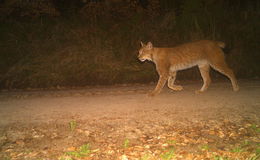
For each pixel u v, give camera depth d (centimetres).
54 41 1345
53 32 1370
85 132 573
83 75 1239
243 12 1605
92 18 1470
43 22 1428
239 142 532
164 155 472
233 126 607
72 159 466
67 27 1408
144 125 610
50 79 1191
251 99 823
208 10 1586
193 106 752
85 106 773
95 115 680
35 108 759
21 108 762
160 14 1595
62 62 1241
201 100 821
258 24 1543
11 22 1390
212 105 760
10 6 1387
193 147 513
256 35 1520
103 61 1292
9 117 674
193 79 1332
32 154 484
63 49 1315
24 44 1313
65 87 1169
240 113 686
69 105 788
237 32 1532
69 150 498
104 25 1467
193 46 901
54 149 505
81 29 1399
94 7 1477
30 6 1398
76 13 1530
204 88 945
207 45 905
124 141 535
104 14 1494
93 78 1252
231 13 1598
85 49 1321
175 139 542
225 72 924
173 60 903
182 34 1505
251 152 489
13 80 1166
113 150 499
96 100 852
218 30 1536
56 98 899
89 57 1291
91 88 1111
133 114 685
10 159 466
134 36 1449
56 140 541
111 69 1266
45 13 1452
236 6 1692
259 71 1430
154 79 1310
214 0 1593
